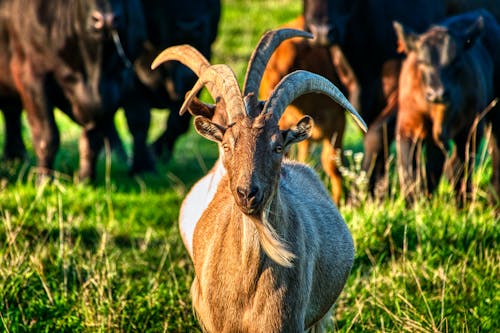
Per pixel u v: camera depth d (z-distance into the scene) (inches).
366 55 1341.0
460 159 1252.5
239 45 2504.9
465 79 1191.6
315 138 1322.6
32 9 1397.6
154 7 1658.5
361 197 1176.8
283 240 668.1
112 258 1025.5
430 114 1200.8
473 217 1058.7
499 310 877.8
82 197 1331.2
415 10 1378.0
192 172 1632.6
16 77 1421.0
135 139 1606.8
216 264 700.7
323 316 773.3
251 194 613.0
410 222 1048.2
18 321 876.6
